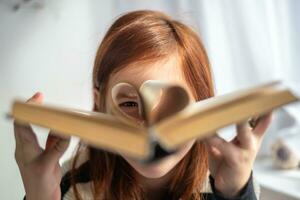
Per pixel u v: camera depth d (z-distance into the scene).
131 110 0.35
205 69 0.50
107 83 0.44
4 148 1.22
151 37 0.45
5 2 1.22
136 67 0.42
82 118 0.26
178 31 0.48
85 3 1.32
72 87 1.32
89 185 0.57
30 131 0.39
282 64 1.22
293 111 1.14
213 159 0.43
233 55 1.23
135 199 0.55
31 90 1.28
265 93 0.26
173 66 0.44
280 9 1.20
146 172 0.35
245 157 0.40
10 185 1.23
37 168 0.40
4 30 1.22
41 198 0.41
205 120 0.24
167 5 1.27
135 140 0.22
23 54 1.26
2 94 1.23
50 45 1.29
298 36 1.20
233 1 1.21
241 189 0.41
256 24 1.20
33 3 1.25
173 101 0.29
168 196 0.57
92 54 1.30
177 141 0.22
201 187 0.55
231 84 1.22
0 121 1.21
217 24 1.22
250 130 0.39
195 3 1.22
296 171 1.06
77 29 1.32
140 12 0.52
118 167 0.55
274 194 0.90
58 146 0.40
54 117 0.27
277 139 1.14
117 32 0.47
